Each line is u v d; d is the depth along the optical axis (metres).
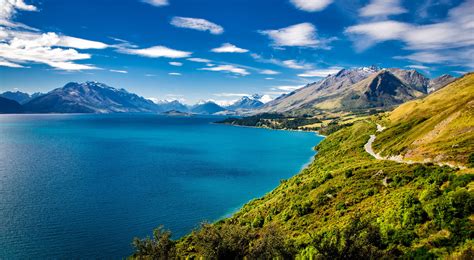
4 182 137.00
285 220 69.69
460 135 90.81
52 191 124.62
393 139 145.88
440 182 54.44
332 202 67.81
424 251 34.41
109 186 136.12
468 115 100.88
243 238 48.84
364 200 63.09
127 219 96.62
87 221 93.56
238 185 143.38
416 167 70.56
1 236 81.12
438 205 39.69
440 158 76.50
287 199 83.19
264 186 141.88
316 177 97.44
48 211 100.62
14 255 71.69
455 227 36.00
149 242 53.31
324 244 37.09
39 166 176.38
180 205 111.81
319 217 63.06
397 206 47.31
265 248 44.22
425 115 165.75
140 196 121.94
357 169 86.75
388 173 72.25
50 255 72.25
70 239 80.88
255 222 76.50
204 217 100.19
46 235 82.56
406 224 41.41
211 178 157.25
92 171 167.00
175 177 157.88
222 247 46.31
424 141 106.75
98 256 72.75
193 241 70.25
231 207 110.50
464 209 37.81
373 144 152.25
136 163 195.62
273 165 196.50
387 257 34.88
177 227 91.88
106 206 108.19
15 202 108.69
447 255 32.91
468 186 46.00
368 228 39.97
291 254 42.88
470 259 30.30
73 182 141.00
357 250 35.06
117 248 76.88
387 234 40.34
